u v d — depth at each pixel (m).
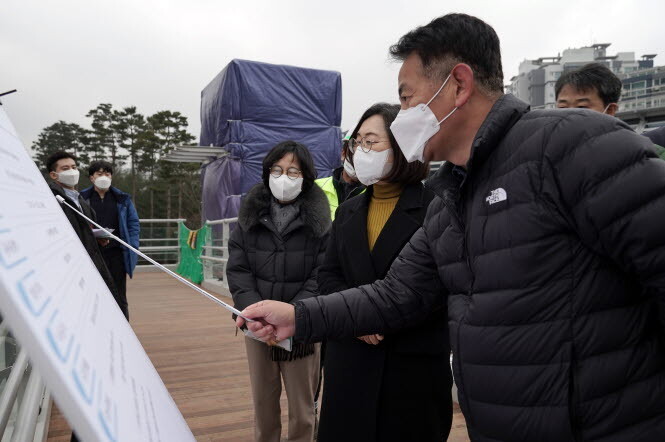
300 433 2.37
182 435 0.58
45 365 0.29
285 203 2.39
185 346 4.87
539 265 0.93
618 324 0.91
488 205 1.01
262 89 9.24
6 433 1.67
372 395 1.56
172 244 11.52
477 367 1.02
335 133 9.80
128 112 51.09
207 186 10.74
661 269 0.83
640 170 0.84
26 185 0.52
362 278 1.71
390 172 1.74
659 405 0.91
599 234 0.88
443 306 1.47
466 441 2.71
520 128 0.99
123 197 4.86
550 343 0.92
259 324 1.26
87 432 0.30
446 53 1.07
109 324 0.52
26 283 0.32
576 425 0.91
